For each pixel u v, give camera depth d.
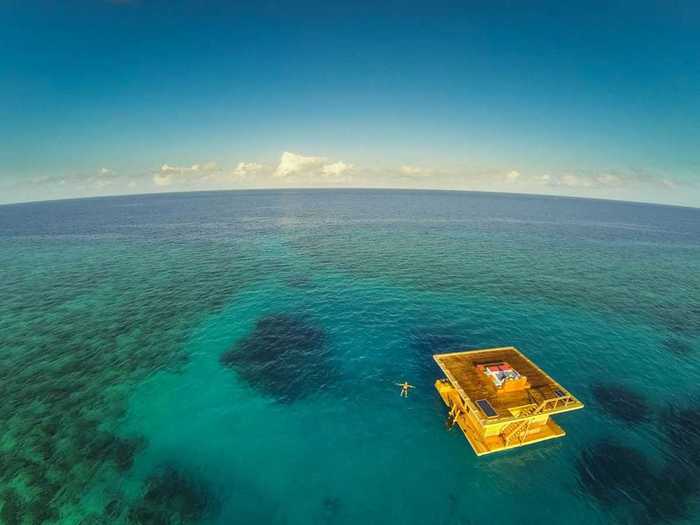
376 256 76.38
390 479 22.30
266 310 47.28
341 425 26.91
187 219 149.00
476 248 85.56
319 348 37.78
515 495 21.28
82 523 19.17
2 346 38.00
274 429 26.44
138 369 34.00
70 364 34.75
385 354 36.66
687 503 21.00
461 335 40.62
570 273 65.25
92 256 77.44
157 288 55.88
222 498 20.92
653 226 156.75
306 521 19.70
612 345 39.00
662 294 54.91
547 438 25.05
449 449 24.61
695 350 38.34
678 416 28.33
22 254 80.00
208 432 26.09
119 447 24.55
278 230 113.94
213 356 36.25
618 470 23.16
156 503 20.47
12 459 23.28
